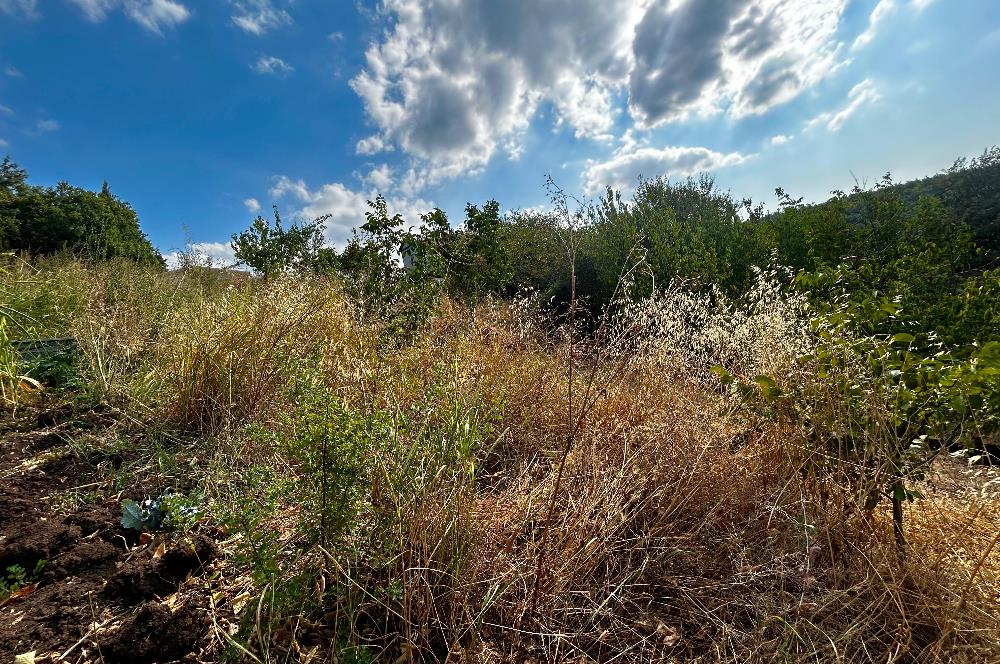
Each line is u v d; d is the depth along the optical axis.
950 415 2.01
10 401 3.60
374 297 4.82
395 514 1.86
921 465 2.03
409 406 2.51
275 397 3.18
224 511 1.73
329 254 6.03
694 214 8.95
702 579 2.06
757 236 6.35
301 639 1.68
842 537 2.07
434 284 5.08
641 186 10.28
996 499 1.95
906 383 2.07
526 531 2.22
